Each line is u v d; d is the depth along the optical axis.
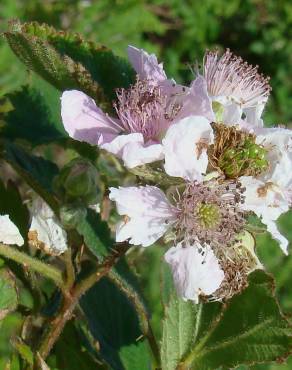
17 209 0.15
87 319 0.14
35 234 0.14
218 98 0.13
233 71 0.14
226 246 0.13
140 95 0.13
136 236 0.12
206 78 0.14
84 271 0.14
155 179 0.13
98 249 0.13
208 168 0.13
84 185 0.13
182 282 0.13
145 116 0.13
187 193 0.13
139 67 0.14
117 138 0.12
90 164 0.13
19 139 0.15
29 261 0.13
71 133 0.13
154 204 0.13
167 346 0.14
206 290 0.13
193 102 0.13
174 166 0.12
